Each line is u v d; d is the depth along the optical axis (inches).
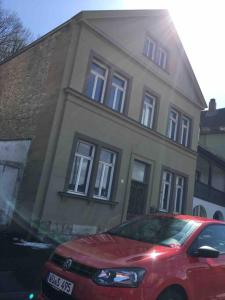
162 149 726.5
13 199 546.9
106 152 608.7
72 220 535.2
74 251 189.3
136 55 666.2
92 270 171.9
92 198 566.3
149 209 684.7
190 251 199.3
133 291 164.1
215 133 1318.9
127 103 642.8
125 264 171.2
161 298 172.4
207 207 946.1
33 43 636.1
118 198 615.8
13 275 275.1
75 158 553.0
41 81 585.0
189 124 830.5
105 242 203.3
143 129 673.6
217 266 207.6
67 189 529.0
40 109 563.5
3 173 598.2
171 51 768.3
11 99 650.8
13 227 528.1
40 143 534.3
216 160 1012.5
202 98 853.2
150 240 211.2
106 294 163.5
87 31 575.2
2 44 1264.8
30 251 372.8
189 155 812.0
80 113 553.3
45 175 508.1
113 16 608.4
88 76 572.1
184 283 182.4
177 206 789.9
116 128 615.5
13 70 676.1
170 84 754.2
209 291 198.2
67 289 175.5
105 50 605.9
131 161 644.7
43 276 194.9
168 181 759.1
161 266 177.6
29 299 237.6
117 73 635.5
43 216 496.1
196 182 902.4
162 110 733.9
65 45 561.9
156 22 719.1
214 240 222.1
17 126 607.8
